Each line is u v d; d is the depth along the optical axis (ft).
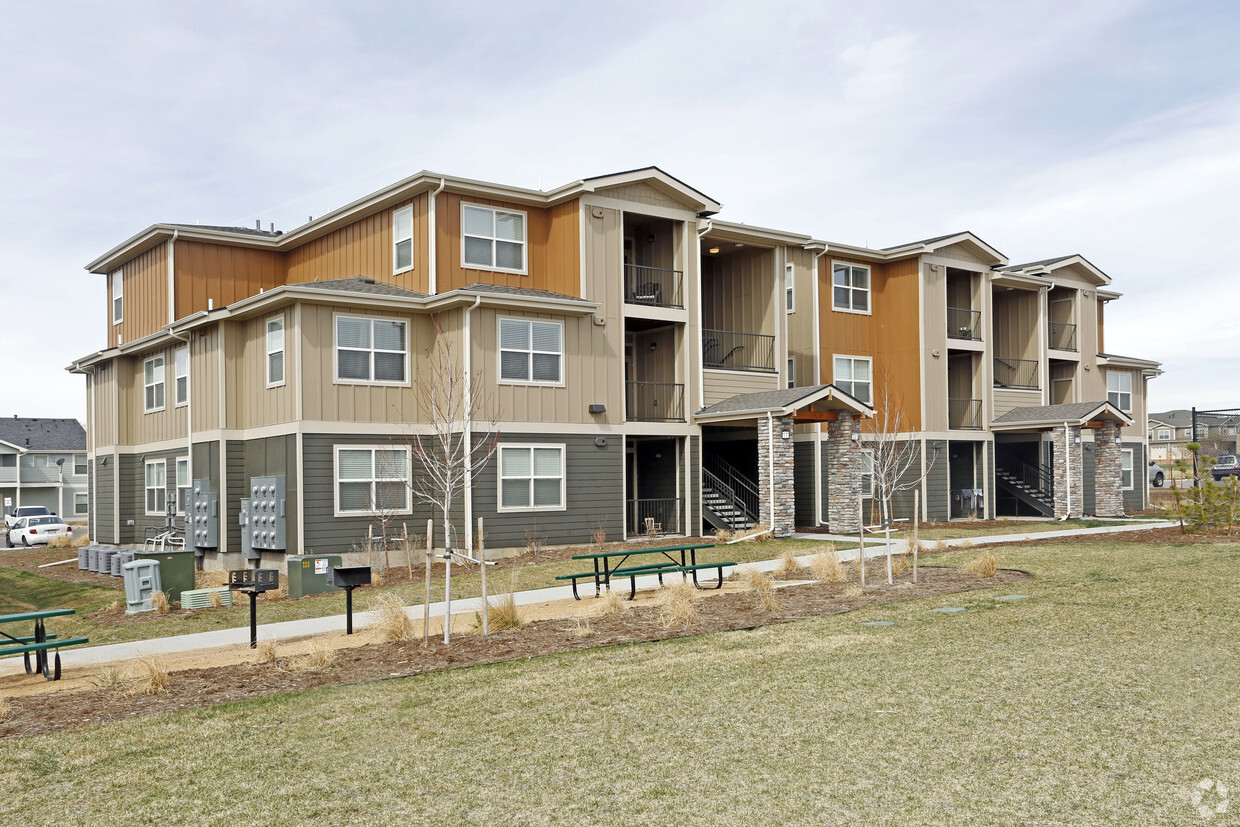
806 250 100.32
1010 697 27.14
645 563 66.95
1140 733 23.58
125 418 98.02
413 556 72.49
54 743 27.02
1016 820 18.76
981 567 53.72
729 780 21.56
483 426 73.46
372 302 72.23
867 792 20.47
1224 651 32.07
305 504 69.26
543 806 20.61
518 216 81.46
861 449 96.99
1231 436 322.34
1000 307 123.13
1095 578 50.11
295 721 28.35
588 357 79.61
